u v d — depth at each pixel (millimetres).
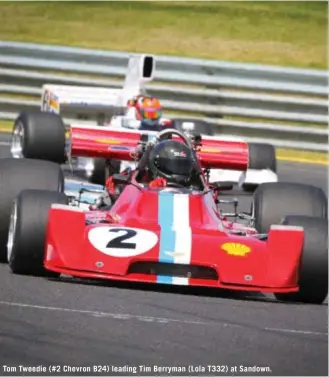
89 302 26422
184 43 70938
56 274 29688
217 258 27906
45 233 28641
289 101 59219
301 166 56875
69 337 23141
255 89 60125
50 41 70375
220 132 59562
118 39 71188
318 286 28844
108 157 35125
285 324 25906
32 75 61031
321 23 75062
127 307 26203
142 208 30094
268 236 28766
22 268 29266
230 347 23297
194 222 29781
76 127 35375
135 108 44281
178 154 31484
